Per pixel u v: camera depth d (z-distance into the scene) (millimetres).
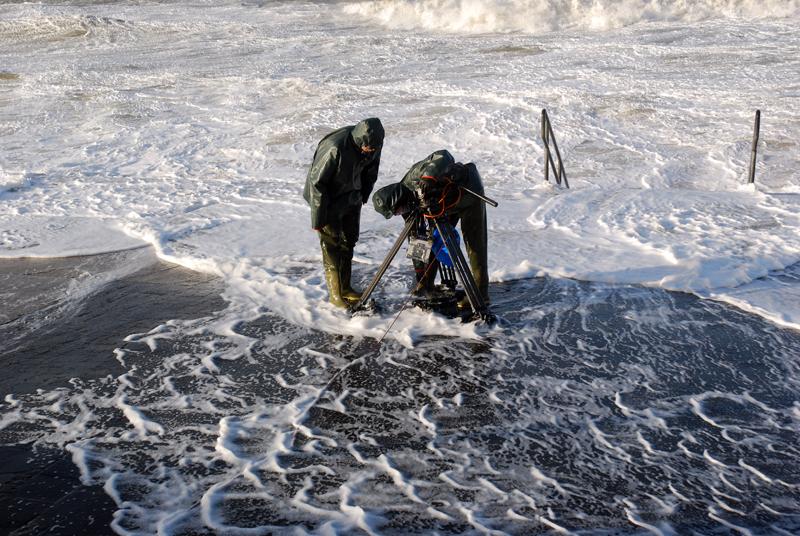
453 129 11828
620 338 5148
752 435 4031
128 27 25578
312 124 12711
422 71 16531
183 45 22391
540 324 5387
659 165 9758
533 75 15242
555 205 7926
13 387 4836
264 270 6566
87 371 5008
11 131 13625
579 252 6625
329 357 5082
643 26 20391
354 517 3484
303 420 4332
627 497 3574
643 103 12617
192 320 5738
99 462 3980
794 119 11188
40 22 26594
